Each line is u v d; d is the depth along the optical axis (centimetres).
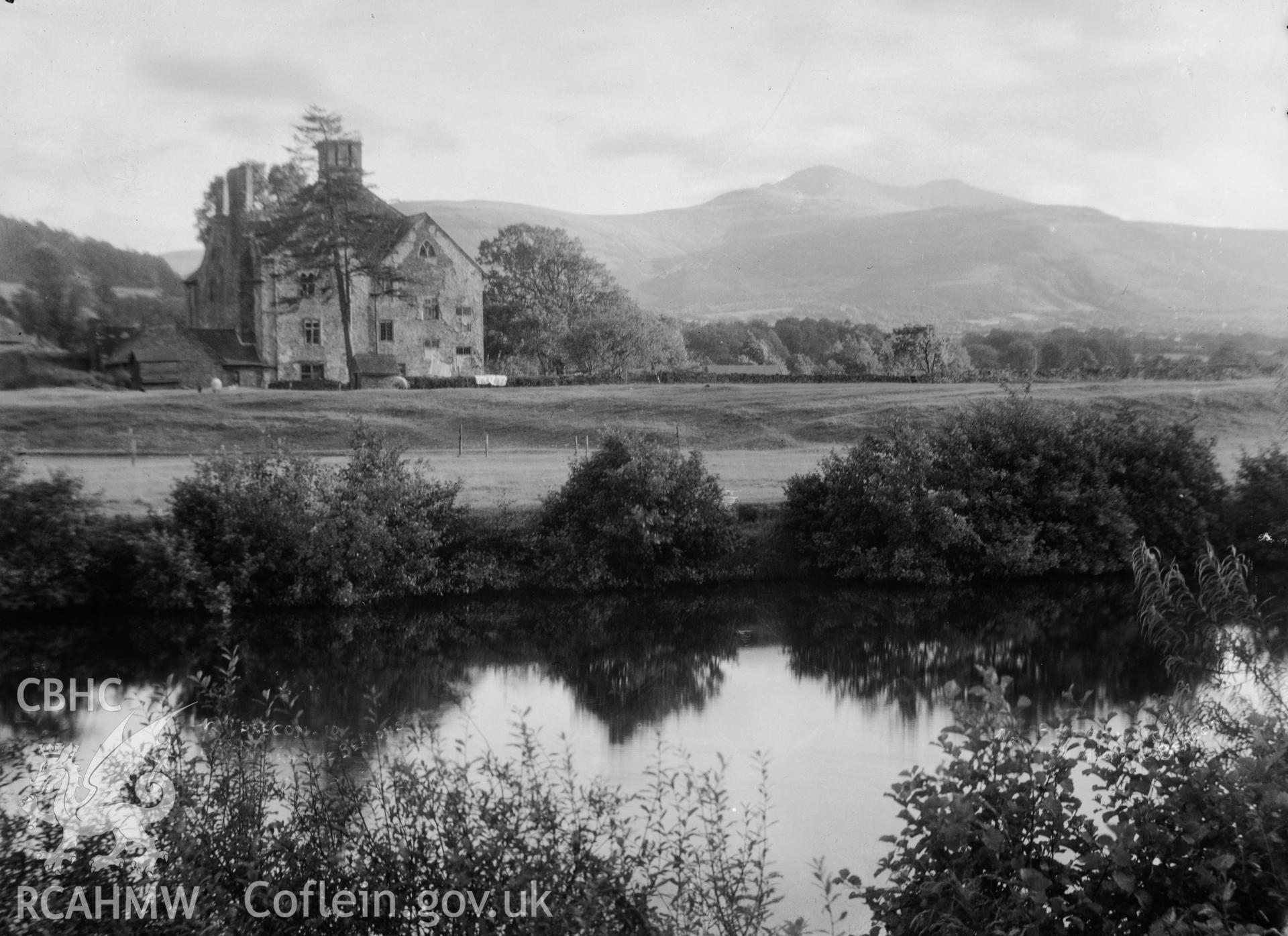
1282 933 391
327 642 1866
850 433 3738
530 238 7581
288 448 2433
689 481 2373
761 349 9712
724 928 578
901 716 1388
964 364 6166
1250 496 2488
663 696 1509
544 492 2705
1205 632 730
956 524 2336
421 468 3120
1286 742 484
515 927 521
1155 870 450
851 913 724
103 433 3769
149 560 2027
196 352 5216
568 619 2062
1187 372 4281
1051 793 483
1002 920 440
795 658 1767
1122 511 2427
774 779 1069
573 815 682
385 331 5609
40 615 1998
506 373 6875
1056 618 2073
